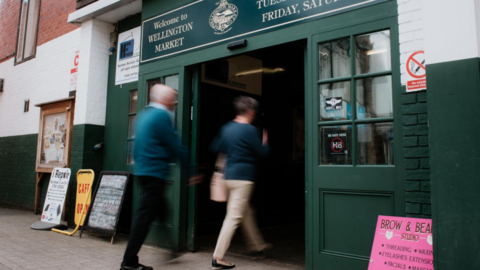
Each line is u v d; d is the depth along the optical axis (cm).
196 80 506
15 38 951
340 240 344
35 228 596
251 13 436
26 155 840
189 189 494
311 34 380
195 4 504
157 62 545
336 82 364
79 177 609
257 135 385
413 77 315
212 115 612
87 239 540
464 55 267
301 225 708
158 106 377
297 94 790
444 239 261
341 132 357
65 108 694
